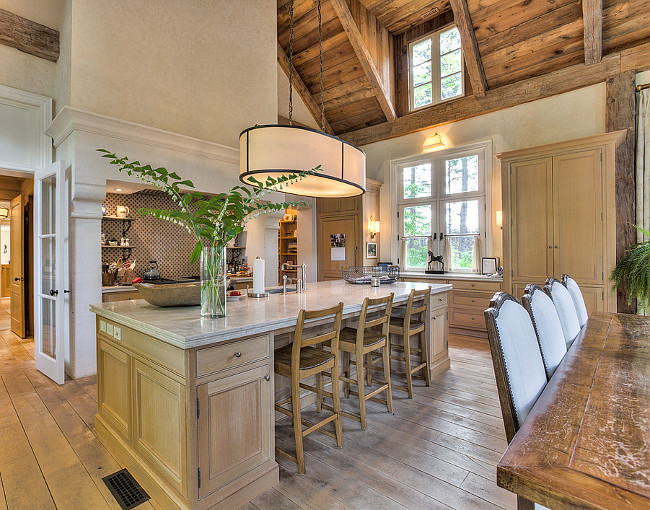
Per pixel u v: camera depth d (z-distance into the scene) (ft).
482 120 17.62
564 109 15.26
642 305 12.22
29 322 16.39
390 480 5.96
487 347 14.47
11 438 7.35
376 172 21.90
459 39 18.35
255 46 15.69
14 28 11.35
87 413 8.54
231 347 5.31
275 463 5.96
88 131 10.64
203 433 4.93
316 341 6.55
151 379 5.60
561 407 3.37
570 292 8.04
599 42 13.78
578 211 13.17
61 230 10.39
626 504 2.03
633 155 13.43
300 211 23.38
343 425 7.90
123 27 11.65
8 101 11.39
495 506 5.31
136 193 15.71
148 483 5.63
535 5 14.40
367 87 20.03
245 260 18.29
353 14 17.19
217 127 14.12
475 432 7.55
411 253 20.52
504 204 14.93
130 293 13.66
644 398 3.55
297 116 21.62
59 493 5.64
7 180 17.49
